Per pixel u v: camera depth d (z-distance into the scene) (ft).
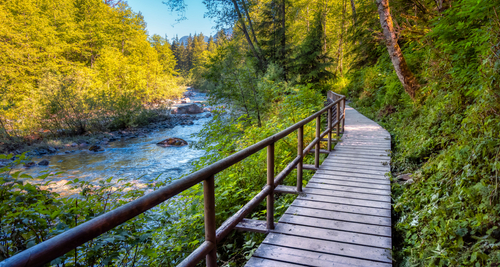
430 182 11.14
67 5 113.80
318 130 16.61
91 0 122.62
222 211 13.21
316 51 68.69
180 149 46.24
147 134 60.29
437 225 8.48
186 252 11.34
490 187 7.76
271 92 42.80
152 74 121.80
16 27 77.36
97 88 72.64
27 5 83.51
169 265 10.80
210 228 6.11
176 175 32.73
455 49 15.92
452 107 15.55
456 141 12.63
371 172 16.11
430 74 20.44
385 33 25.85
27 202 8.31
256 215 13.64
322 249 8.59
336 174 15.81
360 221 10.34
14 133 48.70
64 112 57.11
